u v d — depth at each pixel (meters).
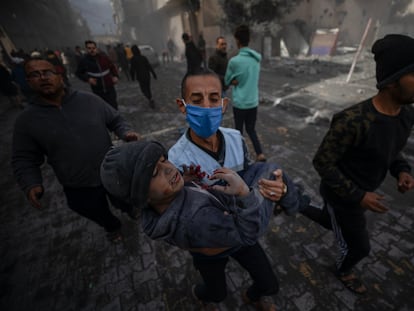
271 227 2.43
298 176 3.18
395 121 1.08
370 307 1.70
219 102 1.00
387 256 2.02
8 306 1.98
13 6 20.05
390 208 2.49
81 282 2.10
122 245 2.41
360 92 5.93
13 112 7.73
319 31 14.42
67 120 1.73
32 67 1.51
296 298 1.80
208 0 15.05
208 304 1.82
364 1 18.86
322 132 4.28
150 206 0.78
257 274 1.28
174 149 1.08
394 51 0.92
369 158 1.17
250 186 1.02
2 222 2.95
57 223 2.85
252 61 2.99
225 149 1.09
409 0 19.78
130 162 0.61
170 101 7.38
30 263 2.34
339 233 1.52
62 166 1.81
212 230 0.74
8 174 4.10
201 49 12.62
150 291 1.96
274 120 5.04
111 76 4.64
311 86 7.13
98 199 2.05
